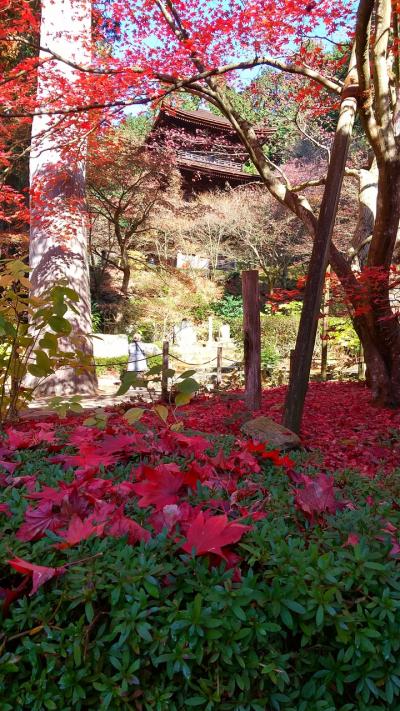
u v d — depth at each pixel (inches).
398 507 66.9
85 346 347.9
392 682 43.7
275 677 41.5
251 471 76.0
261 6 207.2
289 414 178.5
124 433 97.4
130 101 204.7
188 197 904.9
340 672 43.9
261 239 788.0
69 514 55.2
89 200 634.2
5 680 43.7
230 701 42.9
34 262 351.6
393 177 212.8
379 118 204.8
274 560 46.6
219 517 49.3
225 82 273.3
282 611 43.3
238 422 189.8
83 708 43.9
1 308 126.8
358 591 46.8
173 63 215.5
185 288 755.4
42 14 315.6
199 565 45.9
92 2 294.0
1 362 134.7
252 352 227.0
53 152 334.3
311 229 239.1
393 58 279.6
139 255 849.5
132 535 50.6
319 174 754.2
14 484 66.7
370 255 235.0
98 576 44.4
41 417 211.2
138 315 733.3
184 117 769.6
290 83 406.0
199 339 798.5
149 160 597.6
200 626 42.1
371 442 181.0
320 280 175.5
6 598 44.1
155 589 42.9
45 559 48.1
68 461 74.3
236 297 937.5
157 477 59.9
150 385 389.7
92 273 789.2
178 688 42.6
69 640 42.9
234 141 848.9
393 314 244.8
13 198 324.5
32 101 254.8
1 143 280.5
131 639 42.1
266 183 253.9
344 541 52.4
